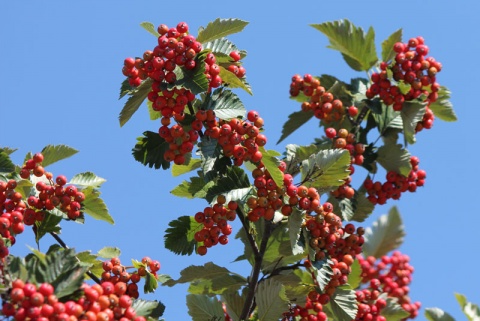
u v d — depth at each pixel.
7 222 7.13
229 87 8.11
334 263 8.17
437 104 10.61
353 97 10.32
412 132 9.96
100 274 7.57
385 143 10.45
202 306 8.36
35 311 5.60
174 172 8.85
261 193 7.75
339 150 8.17
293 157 8.89
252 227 8.45
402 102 10.06
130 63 7.74
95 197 7.96
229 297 8.60
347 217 9.34
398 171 10.12
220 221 7.90
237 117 7.75
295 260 8.59
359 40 10.57
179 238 8.41
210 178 7.81
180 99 7.51
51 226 7.67
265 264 8.60
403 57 9.96
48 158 8.24
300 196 7.80
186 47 7.56
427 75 10.02
